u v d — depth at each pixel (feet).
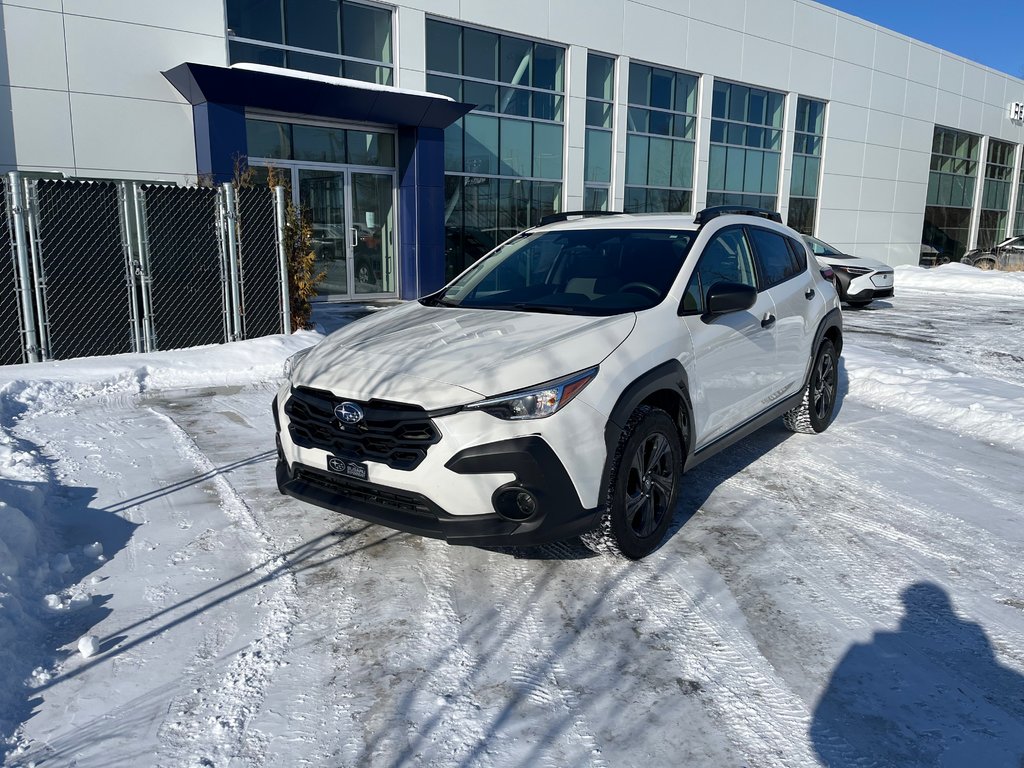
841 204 80.84
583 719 8.50
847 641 10.08
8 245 24.27
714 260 14.89
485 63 50.34
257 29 40.22
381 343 12.38
